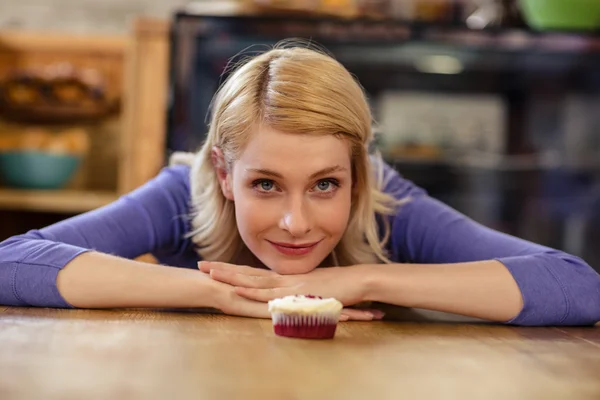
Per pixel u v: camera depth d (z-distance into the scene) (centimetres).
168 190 155
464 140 276
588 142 268
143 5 329
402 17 260
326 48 250
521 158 271
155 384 72
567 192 267
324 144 117
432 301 122
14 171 264
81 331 99
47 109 277
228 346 93
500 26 251
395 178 160
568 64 259
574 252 266
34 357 82
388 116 273
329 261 146
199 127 245
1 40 280
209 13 243
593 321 126
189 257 158
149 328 104
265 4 246
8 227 290
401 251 155
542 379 81
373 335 107
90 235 140
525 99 272
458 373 83
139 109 259
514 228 266
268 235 123
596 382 81
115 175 291
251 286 122
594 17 250
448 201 266
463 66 263
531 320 123
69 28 326
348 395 70
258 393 70
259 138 117
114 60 289
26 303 123
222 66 246
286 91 116
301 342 99
